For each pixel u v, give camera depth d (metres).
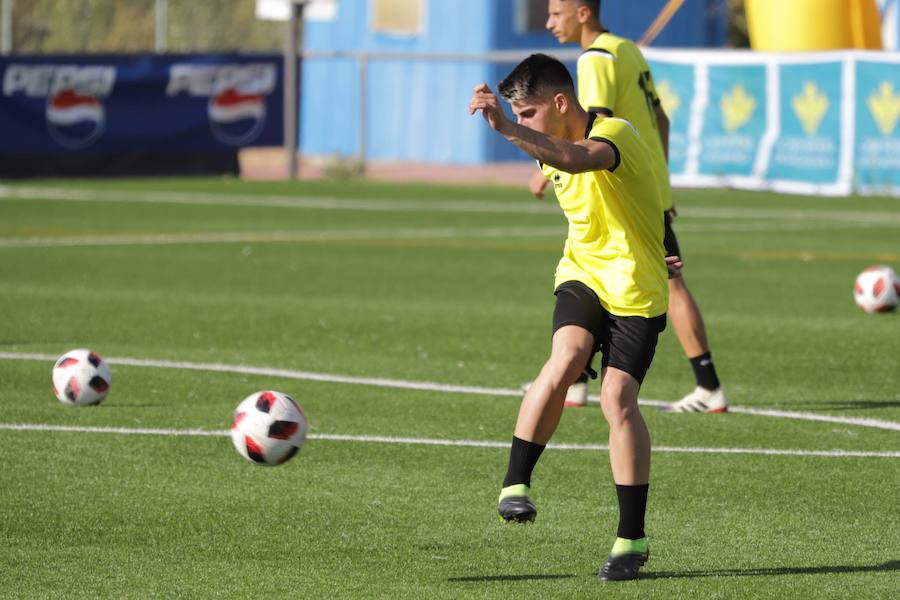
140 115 75.50
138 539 15.84
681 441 21.17
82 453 19.80
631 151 14.64
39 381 25.00
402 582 14.38
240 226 54.91
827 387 25.62
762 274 42.47
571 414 23.11
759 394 24.95
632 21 88.38
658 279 15.04
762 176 71.00
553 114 15.01
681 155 72.88
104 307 34.19
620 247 14.89
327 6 83.38
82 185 71.69
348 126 92.81
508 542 15.86
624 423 14.50
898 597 14.03
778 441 21.22
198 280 39.53
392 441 20.84
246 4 133.25
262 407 16.72
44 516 16.69
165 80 75.88
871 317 34.22
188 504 17.28
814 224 57.47
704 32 91.00
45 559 15.05
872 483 18.70
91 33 124.88
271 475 18.77
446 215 60.62
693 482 18.67
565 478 18.84
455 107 89.38
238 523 16.52
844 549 15.72
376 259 45.12
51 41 122.81
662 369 27.53
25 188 69.44
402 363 27.39
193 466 19.16
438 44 89.62
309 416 22.50
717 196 68.69
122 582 14.30
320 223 56.62
